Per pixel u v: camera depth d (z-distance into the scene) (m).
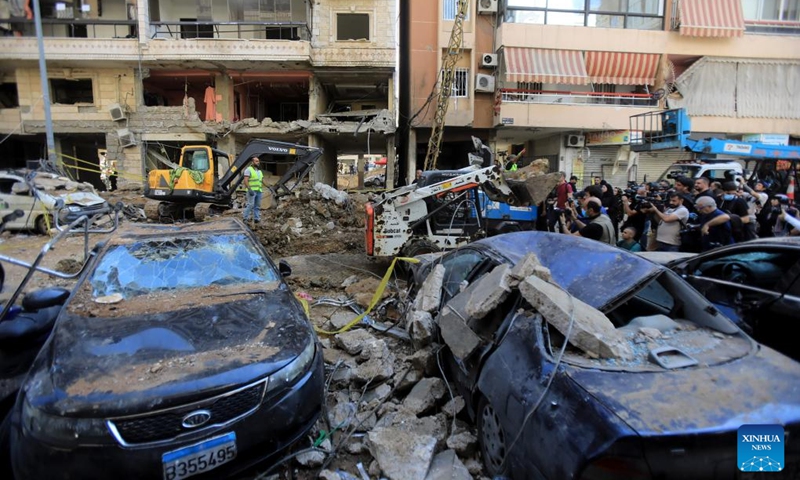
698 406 2.16
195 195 13.23
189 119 20.05
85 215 4.65
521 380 2.65
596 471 2.03
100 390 2.48
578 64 18.70
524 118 18.78
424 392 3.73
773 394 2.26
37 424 2.39
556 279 3.46
